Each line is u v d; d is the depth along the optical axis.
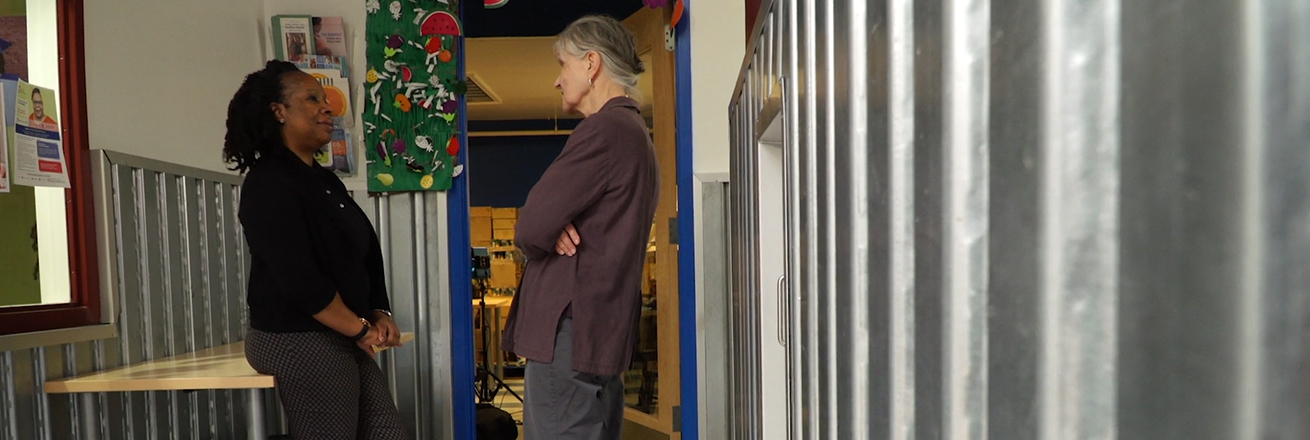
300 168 2.17
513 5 4.46
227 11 3.17
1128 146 0.44
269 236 2.03
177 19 2.82
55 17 2.26
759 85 1.90
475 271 5.54
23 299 2.13
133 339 2.48
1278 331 0.36
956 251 0.63
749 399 2.33
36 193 2.19
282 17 3.42
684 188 3.58
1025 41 0.53
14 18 2.07
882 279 0.79
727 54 3.56
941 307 0.66
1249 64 0.37
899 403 0.76
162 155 2.71
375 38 3.48
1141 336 0.44
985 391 0.60
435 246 3.57
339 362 2.15
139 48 2.60
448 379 3.57
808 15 1.15
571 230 2.21
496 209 8.01
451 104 3.51
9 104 2.03
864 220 0.85
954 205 0.63
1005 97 0.56
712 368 3.58
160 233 2.65
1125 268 0.45
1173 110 0.41
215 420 2.95
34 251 2.18
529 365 2.29
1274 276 0.36
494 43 6.11
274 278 2.05
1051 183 0.50
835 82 0.97
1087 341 0.48
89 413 2.26
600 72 2.38
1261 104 0.36
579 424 2.23
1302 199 0.34
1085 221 0.48
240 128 2.17
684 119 3.57
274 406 3.36
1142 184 0.43
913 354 0.72
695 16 3.56
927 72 0.67
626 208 2.24
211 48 3.05
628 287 2.27
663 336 3.76
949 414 0.65
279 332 2.09
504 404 5.82
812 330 1.14
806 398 1.20
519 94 8.30
